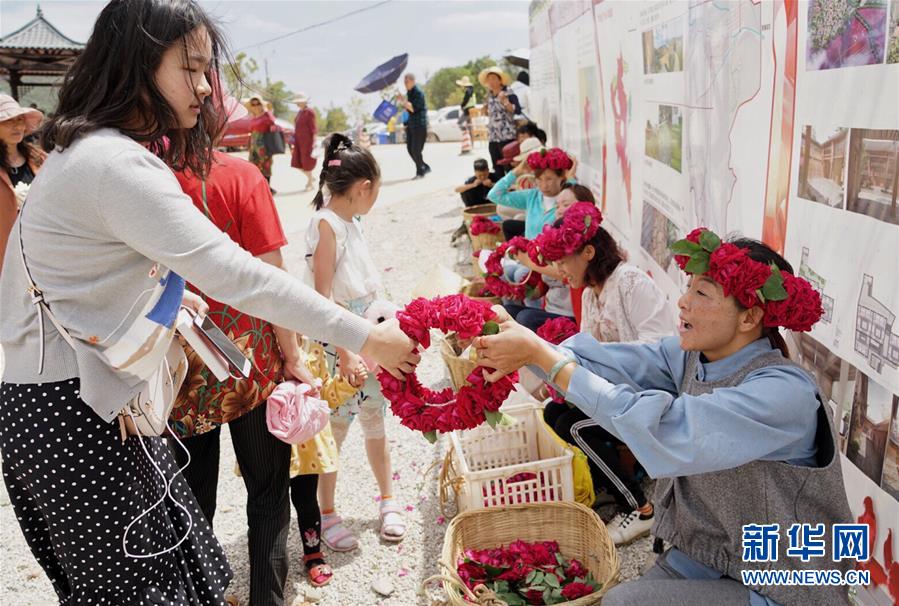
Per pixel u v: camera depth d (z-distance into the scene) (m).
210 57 1.90
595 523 2.81
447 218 10.67
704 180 3.37
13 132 3.87
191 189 2.34
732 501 1.93
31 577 3.38
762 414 1.80
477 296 5.59
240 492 3.97
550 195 5.27
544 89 9.79
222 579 2.23
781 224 2.60
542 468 3.07
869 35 2.03
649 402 1.84
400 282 7.64
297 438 2.49
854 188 2.14
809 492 1.86
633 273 3.23
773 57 2.61
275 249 2.49
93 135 1.75
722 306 1.90
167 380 2.03
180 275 1.77
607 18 5.36
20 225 1.80
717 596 1.91
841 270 2.24
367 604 2.96
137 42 1.76
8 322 1.84
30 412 1.78
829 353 2.36
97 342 1.76
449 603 2.58
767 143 2.69
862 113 2.07
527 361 2.04
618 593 1.99
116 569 1.89
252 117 13.76
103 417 1.78
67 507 1.83
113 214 1.69
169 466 2.13
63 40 17.97
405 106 15.16
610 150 5.58
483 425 3.55
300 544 3.39
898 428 2.01
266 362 2.54
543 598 2.63
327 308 1.93
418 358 2.12
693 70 3.47
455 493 3.39
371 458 3.40
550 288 4.62
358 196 3.13
